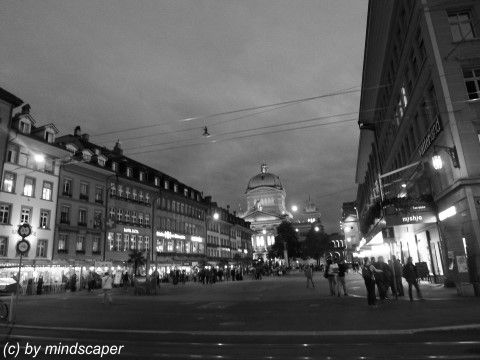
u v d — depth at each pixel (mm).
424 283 27312
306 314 15289
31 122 40188
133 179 55656
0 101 36312
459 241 21203
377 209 32531
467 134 19781
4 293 31750
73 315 17203
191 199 73938
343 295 22953
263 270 78188
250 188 155125
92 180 48219
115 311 18828
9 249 36062
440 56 21000
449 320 11750
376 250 54938
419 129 26359
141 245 56500
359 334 10633
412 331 10492
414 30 23766
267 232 133750
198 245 76312
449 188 20812
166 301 24328
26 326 13797
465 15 21672
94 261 45688
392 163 38844
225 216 93688
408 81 27828
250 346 9641
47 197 41062
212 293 31203
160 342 10445
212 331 12086
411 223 23812
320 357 8234
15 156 37969
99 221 48125
